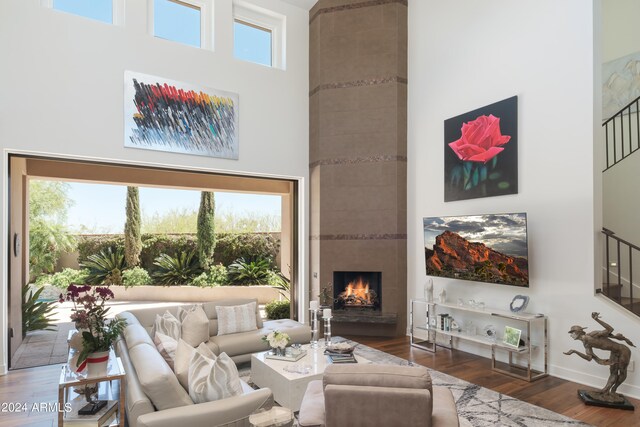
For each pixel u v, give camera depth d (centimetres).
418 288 579
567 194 407
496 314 433
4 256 428
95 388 260
